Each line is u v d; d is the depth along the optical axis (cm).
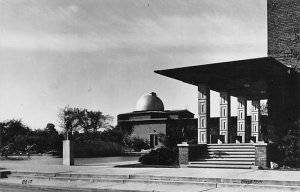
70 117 6228
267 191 1107
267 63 1866
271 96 2044
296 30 2083
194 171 1541
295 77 2061
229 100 2731
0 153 3522
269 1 2178
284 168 1758
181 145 2017
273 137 2009
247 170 1572
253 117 3234
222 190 1149
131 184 1346
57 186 1361
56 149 3969
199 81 2267
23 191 1315
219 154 2044
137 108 5831
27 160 2770
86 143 3941
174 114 5422
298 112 2030
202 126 2223
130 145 4959
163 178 1361
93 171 1639
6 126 4872
